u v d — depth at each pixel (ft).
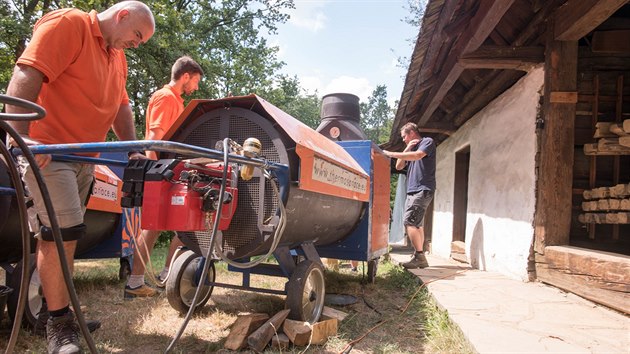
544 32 14.69
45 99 7.33
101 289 13.46
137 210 14.43
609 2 11.12
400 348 8.85
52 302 7.23
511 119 17.39
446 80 17.88
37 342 8.38
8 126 4.26
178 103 13.04
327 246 14.38
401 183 46.26
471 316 9.73
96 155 8.18
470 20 14.15
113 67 8.27
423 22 14.33
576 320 9.53
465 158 26.84
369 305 12.51
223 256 7.89
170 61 40.34
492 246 18.29
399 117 27.53
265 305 11.82
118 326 9.51
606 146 13.32
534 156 14.82
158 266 19.03
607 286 10.49
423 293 13.19
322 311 10.40
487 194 19.54
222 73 50.42
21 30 34.96
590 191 13.94
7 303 8.72
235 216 8.58
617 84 14.65
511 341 7.97
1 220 7.23
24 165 6.63
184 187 6.98
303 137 9.37
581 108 14.74
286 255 10.00
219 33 59.47
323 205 10.24
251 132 9.02
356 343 9.15
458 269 18.29
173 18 41.09
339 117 21.79
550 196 13.70
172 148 5.50
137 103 43.80
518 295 12.06
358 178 12.54
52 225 4.60
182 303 10.25
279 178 8.45
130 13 7.70
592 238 14.53
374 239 14.85
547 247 13.51
